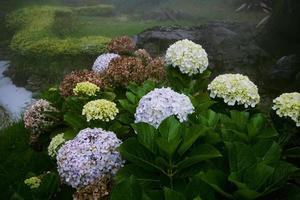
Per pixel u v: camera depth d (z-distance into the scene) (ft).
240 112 3.10
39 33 15.70
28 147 5.57
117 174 2.57
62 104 4.52
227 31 13.56
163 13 20.40
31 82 13.41
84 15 21.79
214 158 2.59
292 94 3.18
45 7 19.62
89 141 2.97
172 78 4.32
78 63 13.51
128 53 6.02
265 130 2.93
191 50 4.17
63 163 2.90
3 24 19.11
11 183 4.65
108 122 3.52
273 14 13.66
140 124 2.56
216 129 2.97
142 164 2.54
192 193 2.19
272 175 2.25
